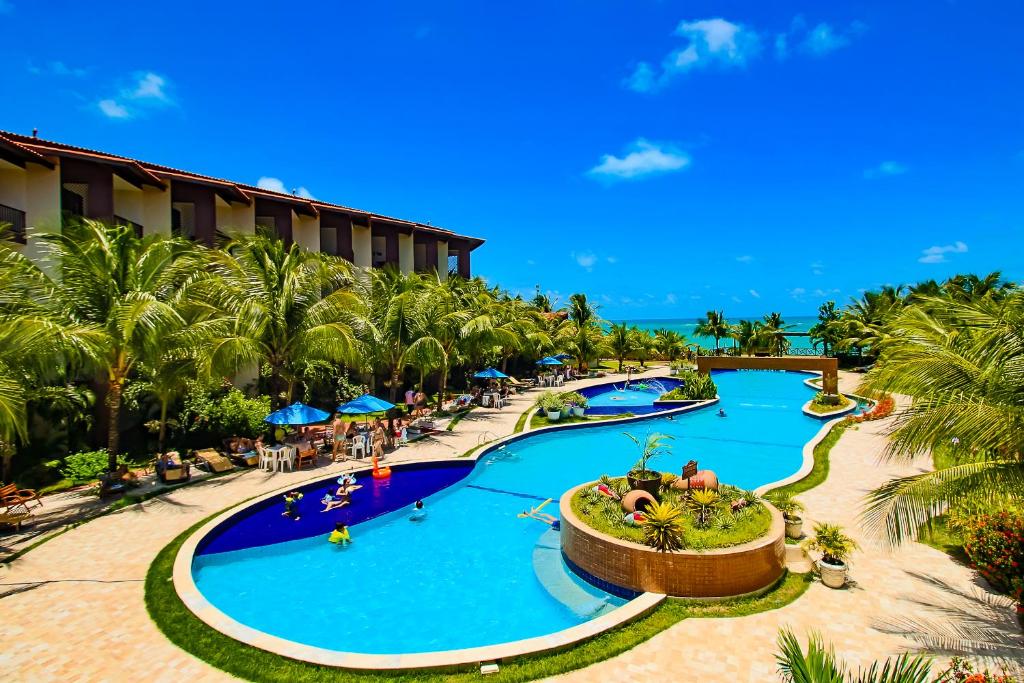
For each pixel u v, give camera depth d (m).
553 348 43.69
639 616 7.84
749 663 6.74
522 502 14.48
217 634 7.30
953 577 8.96
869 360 50.31
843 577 8.69
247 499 13.03
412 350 22.50
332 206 29.03
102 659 6.71
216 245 22.05
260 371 21.55
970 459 7.09
